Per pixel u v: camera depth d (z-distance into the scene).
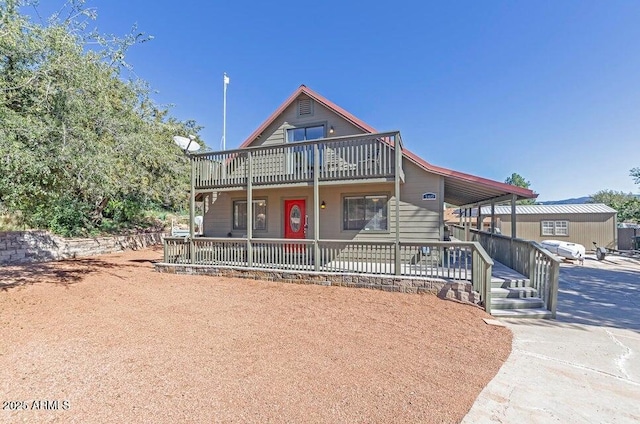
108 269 10.02
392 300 6.42
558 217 20.33
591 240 19.61
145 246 17.17
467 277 6.91
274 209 10.95
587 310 6.36
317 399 2.80
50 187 6.99
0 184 5.46
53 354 3.67
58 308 5.62
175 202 17.59
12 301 5.97
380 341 4.29
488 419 2.62
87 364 3.43
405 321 5.16
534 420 2.65
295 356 3.75
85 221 14.34
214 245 9.25
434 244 6.97
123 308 5.72
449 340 4.41
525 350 4.20
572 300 7.31
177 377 3.17
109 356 3.65
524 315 5.73
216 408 2.62
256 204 11.28
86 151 6.50
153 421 2.42
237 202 11.55
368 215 9.80
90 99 7.01
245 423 2.43
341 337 4.41
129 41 7.84
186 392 2.87
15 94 5.90
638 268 13.20
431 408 2.73
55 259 11.80
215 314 5.42
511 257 8.40
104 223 15.95
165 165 14.40
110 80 7.89
